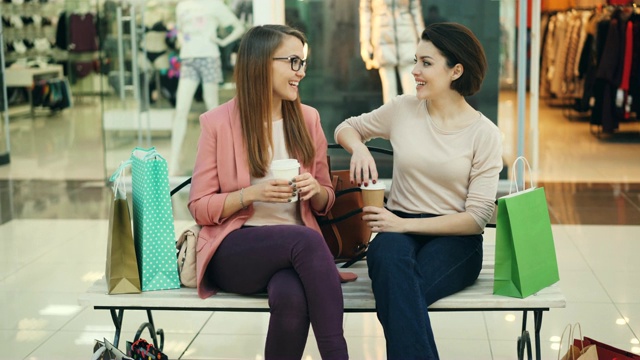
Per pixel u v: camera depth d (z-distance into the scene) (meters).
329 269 2.71
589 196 6.99
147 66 7.43
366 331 3.88
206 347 3.69
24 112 12.73
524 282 2.77
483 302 2.78
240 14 7.25
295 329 2.71
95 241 5.70
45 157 9.48
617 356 2.71
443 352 3.61
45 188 7.71
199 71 7.38
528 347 2.90
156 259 2.91
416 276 2.76
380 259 2.73
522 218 2.77
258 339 3.79
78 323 4.02
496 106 7.02
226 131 2.98
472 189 2.95
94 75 13.47
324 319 2.68
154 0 7.34
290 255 2.73
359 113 7.11
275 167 2.79
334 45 7.04
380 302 2.73
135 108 7.51
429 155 2.98
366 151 3.03
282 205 2.99
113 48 7.44
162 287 2.92
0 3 12.24
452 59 2.91
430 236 2.99
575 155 9.12
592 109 10.45
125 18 7.38
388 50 6.99
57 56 13.22
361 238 3.22
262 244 2.77
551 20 12.86
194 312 4.18
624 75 10.03
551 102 13.66
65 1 13.07
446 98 2.98
